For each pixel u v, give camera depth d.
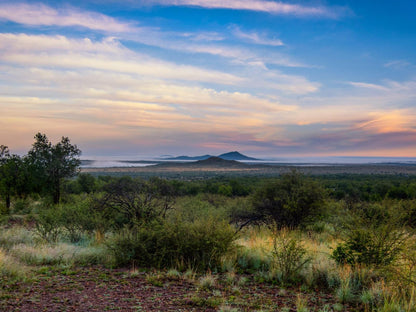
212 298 4.95
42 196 24.23
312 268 6.34
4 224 15.33
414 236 6.41
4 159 23.34
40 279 5.87
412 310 4.36
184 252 7.20
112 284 5.70
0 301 4.59
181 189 36.78
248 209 14.12
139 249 7.31
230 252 7.50
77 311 4.32
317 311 4.55
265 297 5.13
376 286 5.29
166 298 4.98
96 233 10.54
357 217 6.98
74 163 24.52
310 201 12.82
